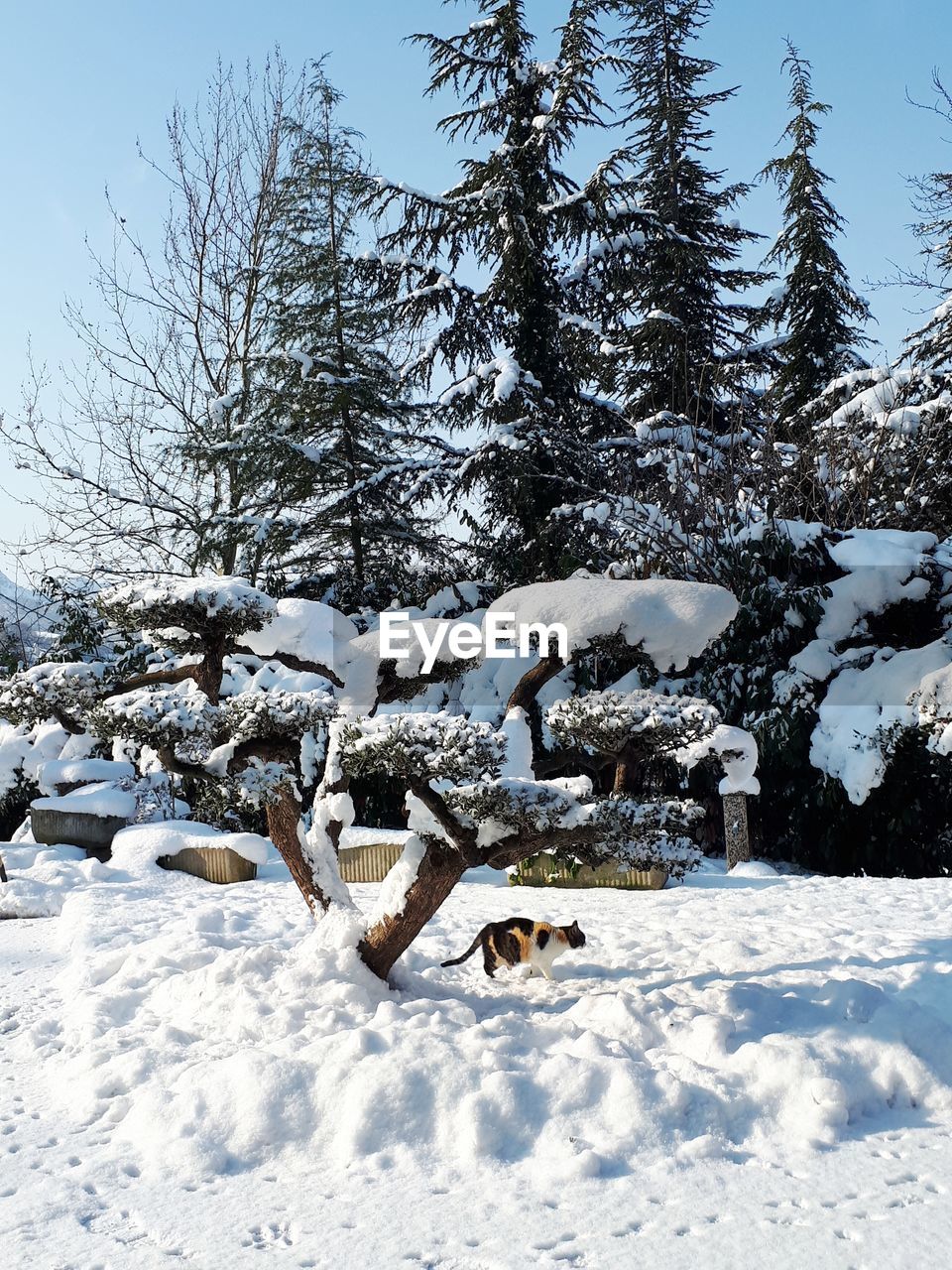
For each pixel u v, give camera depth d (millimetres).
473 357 19906
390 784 15805
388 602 19906
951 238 20234
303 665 6660
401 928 5855
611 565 15391
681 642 5910
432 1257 3271
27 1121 4508
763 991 5508
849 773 12625
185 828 12008
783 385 27531
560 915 8461
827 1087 4289
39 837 12289
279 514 20438
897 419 15602
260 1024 5262
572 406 19578
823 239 28344
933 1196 3588
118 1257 3322
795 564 14383
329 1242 3389
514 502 18391
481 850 5547
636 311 23359
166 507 20766
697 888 9938
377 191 18938
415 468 19141
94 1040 5363
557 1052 4734
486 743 5184
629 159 18375
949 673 12102
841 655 13773
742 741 9906
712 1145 3967
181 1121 4211
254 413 20984
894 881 10055
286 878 11375
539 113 19078
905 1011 5070
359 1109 4152
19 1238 3451
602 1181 3740
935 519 16516
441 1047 4547
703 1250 3262
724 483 15945
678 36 25859
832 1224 3402
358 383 19953
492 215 18484
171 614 6262
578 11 18734
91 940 7996
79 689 7047
